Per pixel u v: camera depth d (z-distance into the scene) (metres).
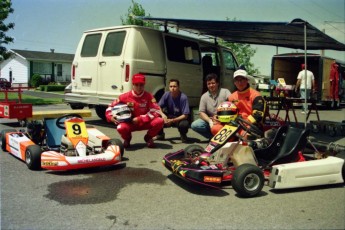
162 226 3.33
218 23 7.55
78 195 4.14
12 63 43.38
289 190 4.47
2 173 4.93
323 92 16.73
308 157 5.26
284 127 5.02
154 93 8.41
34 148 5.09
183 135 7.39
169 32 8.80
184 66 9.16
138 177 4.92
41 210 3.65
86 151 5.36
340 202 4.05
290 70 18.16
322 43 8.33
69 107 14.27
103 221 3.41
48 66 43.38
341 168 4.66
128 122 6.52
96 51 8.58
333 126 8.88
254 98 5.59
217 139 4.57
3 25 17.02
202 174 4.17
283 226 3.36
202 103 6.91
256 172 4.15
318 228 3.32
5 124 9.02
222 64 10.68
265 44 10.17
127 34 8.02
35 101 17.56
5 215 3.50
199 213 3.66
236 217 3.57
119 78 8.02
